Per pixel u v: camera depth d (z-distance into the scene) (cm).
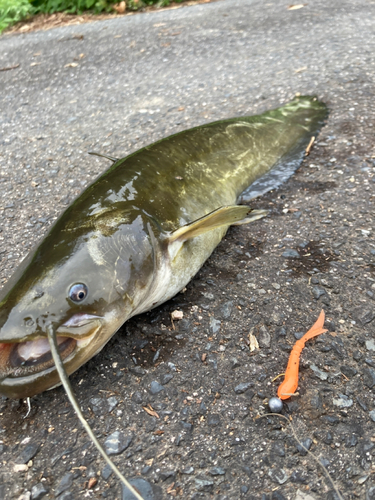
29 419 28
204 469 25
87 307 26
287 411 27
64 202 48
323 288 35
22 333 24
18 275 28
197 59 83
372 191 44
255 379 29
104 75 81
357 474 24
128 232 30
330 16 95
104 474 25
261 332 32
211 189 41
